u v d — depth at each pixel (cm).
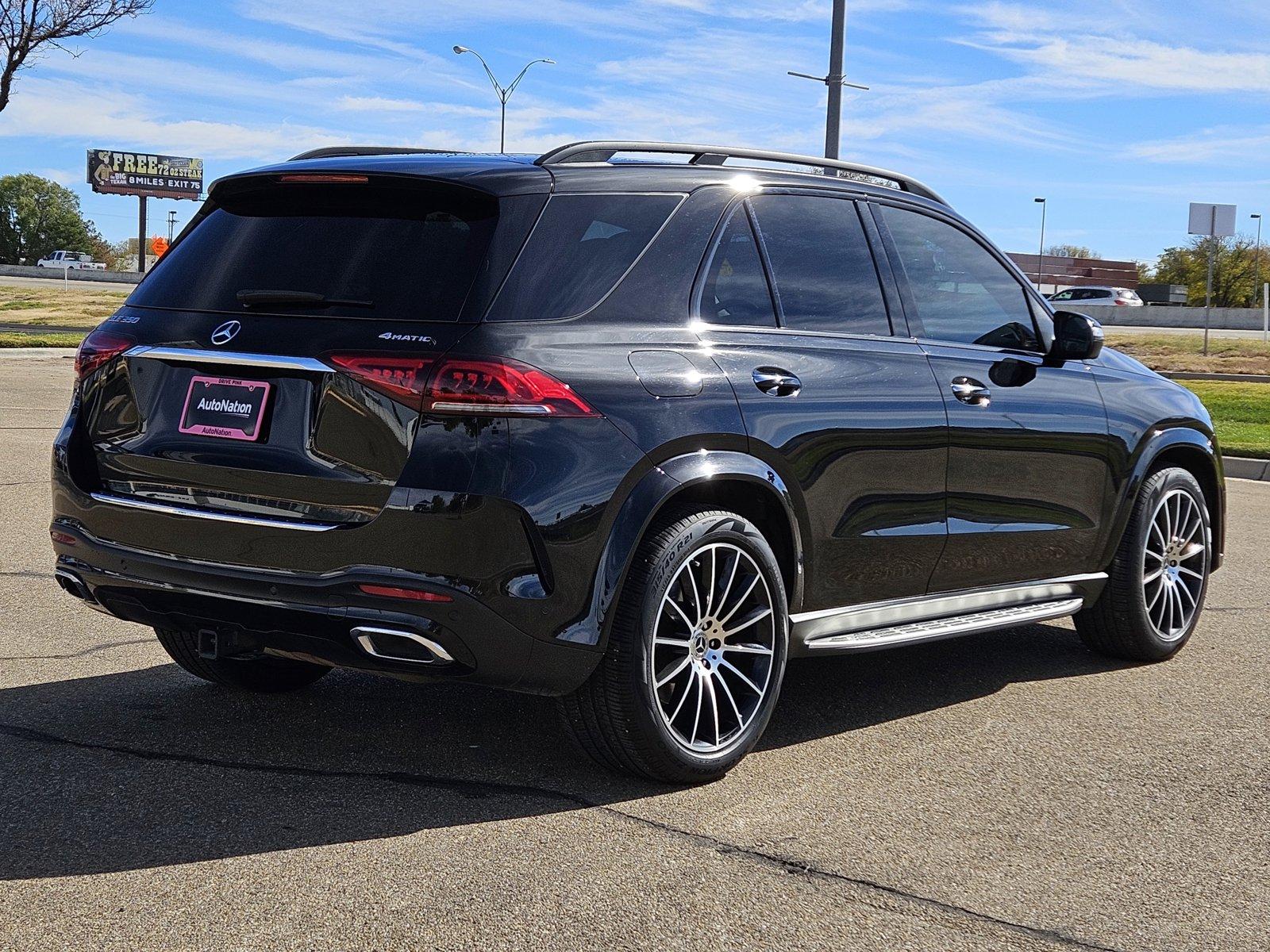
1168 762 418
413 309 350
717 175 416
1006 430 475
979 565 477
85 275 6319
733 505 407
